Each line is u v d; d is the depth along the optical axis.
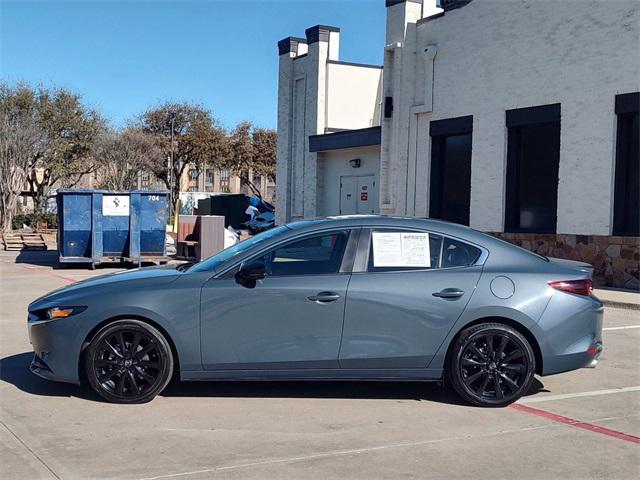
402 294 6.05
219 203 40.25
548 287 6.16
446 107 19.31
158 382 6.00
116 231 18.88
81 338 5.96
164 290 6.00
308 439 5.26
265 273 6.04
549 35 16.25
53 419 5.65
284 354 6.00
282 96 28.25
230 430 5.44
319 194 26.52
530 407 6.18
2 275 16.95
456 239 6.32
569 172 15.76
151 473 4.55
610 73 14.91
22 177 32.78
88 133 42.56
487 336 6.07
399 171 21.03
